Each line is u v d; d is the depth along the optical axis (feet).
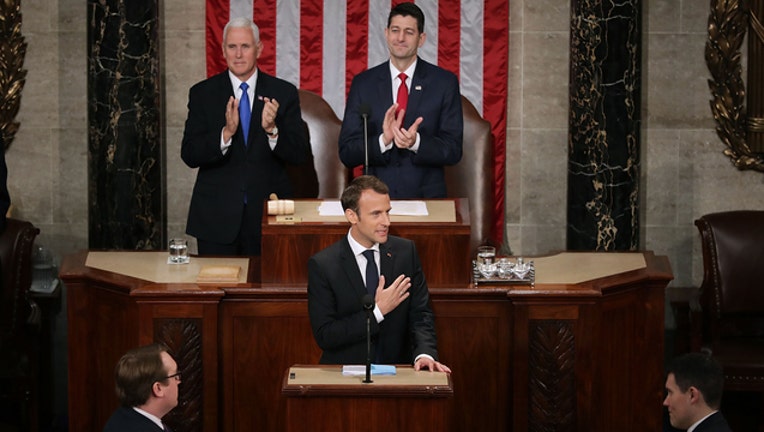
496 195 105.60
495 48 104.27
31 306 87.61
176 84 105.50
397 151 81.82
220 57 104.27
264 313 71.82
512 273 73.05
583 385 71.51
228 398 72.38
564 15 105.29
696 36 102.47
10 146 104.73
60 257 105.70
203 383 71.36
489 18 104.01
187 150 82.43
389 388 53.62
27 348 84.28
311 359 72.28
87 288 75.56
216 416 71.61
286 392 53.47
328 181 94.63
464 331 72.28
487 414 72.84
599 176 100.37
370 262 64.64
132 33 99.55
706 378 55.77
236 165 83.35
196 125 83.05
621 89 99.35
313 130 94.99
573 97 100.32
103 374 75.56
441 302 71.97
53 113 104.53
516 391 71.61
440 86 83.30
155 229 102.47
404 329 64.95
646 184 104.27
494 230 105.81
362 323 62.03
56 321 103.09
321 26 104.22
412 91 82.94
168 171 106.32
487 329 72.28
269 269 73.00
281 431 72.69
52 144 104.78
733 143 102.73
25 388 83.71
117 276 74.33
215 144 81.00
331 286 63.93
